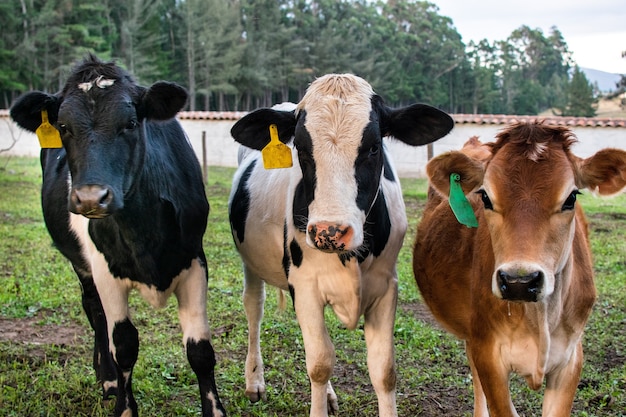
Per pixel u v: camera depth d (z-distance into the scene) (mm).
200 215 4988
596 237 11398
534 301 3279
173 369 5789
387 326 4512
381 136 4152
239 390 5445
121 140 4176
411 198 16484
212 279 8508
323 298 4391
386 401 4461
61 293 7828
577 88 80438
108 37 58031
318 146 3883
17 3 55438
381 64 69875
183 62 66000
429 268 4922
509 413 3955
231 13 67812
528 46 112188
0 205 14227
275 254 4930
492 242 3619
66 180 5371
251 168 5473
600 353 6016
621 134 21188
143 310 7406
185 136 5332
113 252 4621
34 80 53875
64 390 5320
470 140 5691
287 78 68062
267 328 6766
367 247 4250
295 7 76812
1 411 4961
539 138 3568
